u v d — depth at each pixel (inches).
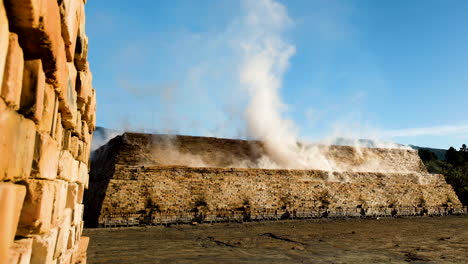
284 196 1765.5
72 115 182.4
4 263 90.5
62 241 184.4
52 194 139.1
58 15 117.1
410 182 2235.5
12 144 92.0
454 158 3973.9
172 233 1206.3
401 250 950.4
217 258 815.1
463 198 2506.2
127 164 1673.2
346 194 1923.0
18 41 100.7
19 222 117.6
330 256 858.1
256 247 967.0
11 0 87.5
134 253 843.4
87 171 308.5
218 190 1640.0
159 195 1503.4
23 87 106.0
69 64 164.9
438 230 1387.8
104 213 1362.0
